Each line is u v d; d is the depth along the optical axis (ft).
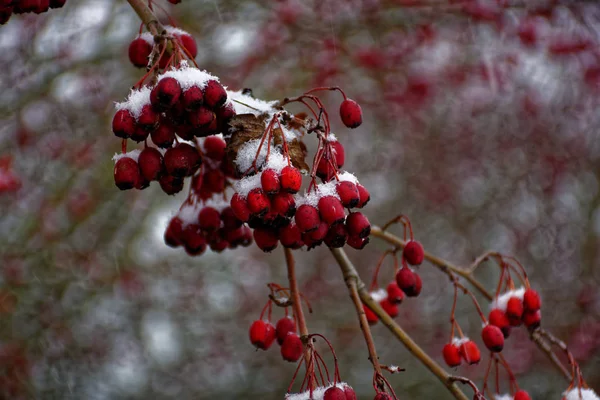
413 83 17.80
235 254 21.02
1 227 15.20
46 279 15.42
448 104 20.03
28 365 15.44
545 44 16.57
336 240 5.29
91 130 15.31
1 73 14.39
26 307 15.38
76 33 14.70
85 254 15.99
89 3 14.76
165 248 18.79
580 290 20.83
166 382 18.75
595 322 20.02
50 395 15.85
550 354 7.59
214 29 15.67
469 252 22.50
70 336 16.25
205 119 5.16
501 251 22.48
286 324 6.36
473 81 18.16
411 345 6.50
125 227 16.81
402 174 22.50
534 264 22.18
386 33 16.76
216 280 20.13
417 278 6.89
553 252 22.12
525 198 22.70
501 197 22.65
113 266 17.06
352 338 20.35
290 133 5.44
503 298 7.30
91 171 15.60
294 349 5.87
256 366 19.83
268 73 16.84
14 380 15.16
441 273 22.67
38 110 15.29
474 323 21.08
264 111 5.54
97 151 15.34
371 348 5.84
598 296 20.39
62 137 15.28
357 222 5.24
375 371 5.56
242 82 15.99
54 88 15.14
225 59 15.93
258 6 15.60
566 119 20.04
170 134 5.29
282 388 19.40
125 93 15.39
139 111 5.11
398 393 19.38
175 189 5.70
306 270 22.03
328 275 22.06
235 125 5.42
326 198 5.06
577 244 22.02
